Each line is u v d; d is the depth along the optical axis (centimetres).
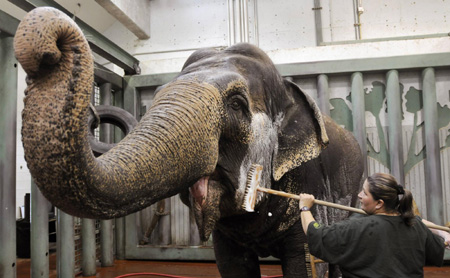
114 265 432
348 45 467
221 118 159
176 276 375
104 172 104
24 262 441
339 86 447
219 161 165
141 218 466
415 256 158
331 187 236
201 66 183
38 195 329
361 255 157
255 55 200
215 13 604
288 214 205
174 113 137
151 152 121
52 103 89
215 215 165
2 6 520
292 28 582
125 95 467
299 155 199
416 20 558
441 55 421
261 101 188
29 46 84
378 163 439
